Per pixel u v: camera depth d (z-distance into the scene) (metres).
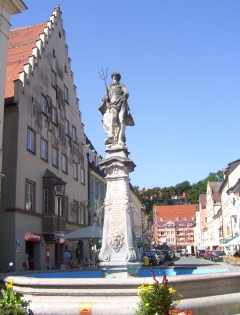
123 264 11.39
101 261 11.69
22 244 22.48
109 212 12.09
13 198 22.17
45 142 27.58
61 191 18.50
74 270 12.46
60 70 31.92
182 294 7.64
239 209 48.81
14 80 23.88
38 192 25.48
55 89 30.33
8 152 22.83
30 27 31.78
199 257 63.34
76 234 22.17
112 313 7.13
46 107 28.14
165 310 6.68
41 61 27.86
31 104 25.45
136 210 12.71
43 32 29.27
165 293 6.77
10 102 23.47
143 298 6.80
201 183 144.00
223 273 8.45
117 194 12.20
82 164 36.56
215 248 77.19
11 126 23.20
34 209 24.64
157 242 132.12
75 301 7.43
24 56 27.78
